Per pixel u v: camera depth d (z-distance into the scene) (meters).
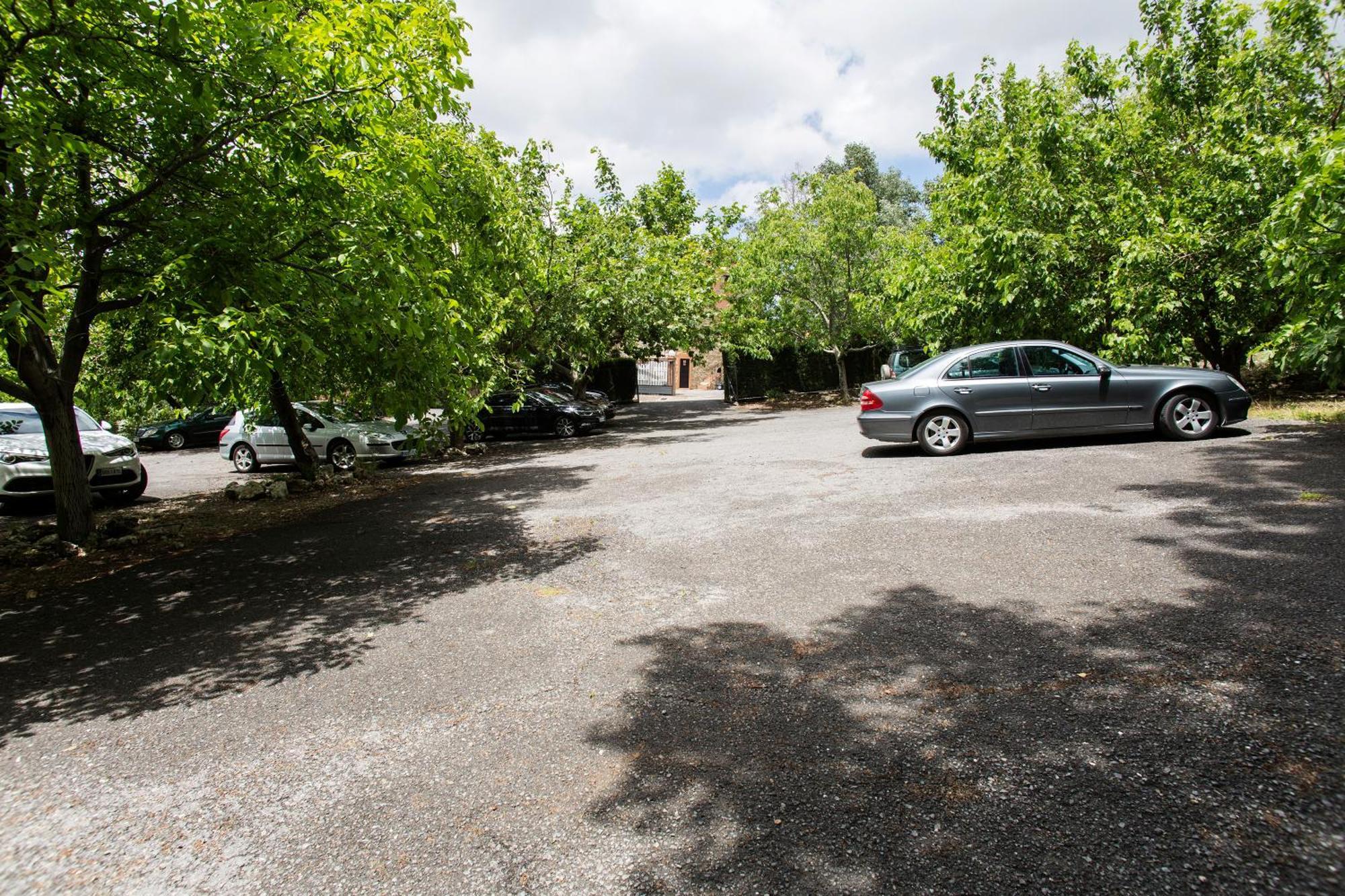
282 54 5.62
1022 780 2.54
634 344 22.25
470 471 13.50
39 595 6.33
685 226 25.48
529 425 20.42
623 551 6.25
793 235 24.77
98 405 17.52
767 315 26.30
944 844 2.24
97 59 5.45
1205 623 3.66
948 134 15.08
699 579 5.23
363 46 5.93
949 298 13.48
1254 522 5.25
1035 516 6.02
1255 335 11.85
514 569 6.00
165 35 5.38
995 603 4.22
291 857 2.43
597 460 13.73
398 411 9.05
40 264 4.93
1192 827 2.22
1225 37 12.29
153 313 6.12
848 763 2.74
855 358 33.44
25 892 2.32
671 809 2.55
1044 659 3.45
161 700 3.85
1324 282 7.87
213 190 6.64
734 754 2.88
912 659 3.59
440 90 6.41
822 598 4.58
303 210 6.69
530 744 3.08
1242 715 2.81
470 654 4.17
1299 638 3.39
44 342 7.98
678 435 18.03
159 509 11.29
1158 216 11.32
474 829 2.51
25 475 11.00
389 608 5.21
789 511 7.10
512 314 16.80
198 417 24.39
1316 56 11.11
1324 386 13.77
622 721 3.21
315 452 14.12
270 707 3.66
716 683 3.52
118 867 2.43
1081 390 9.32
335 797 2.78
